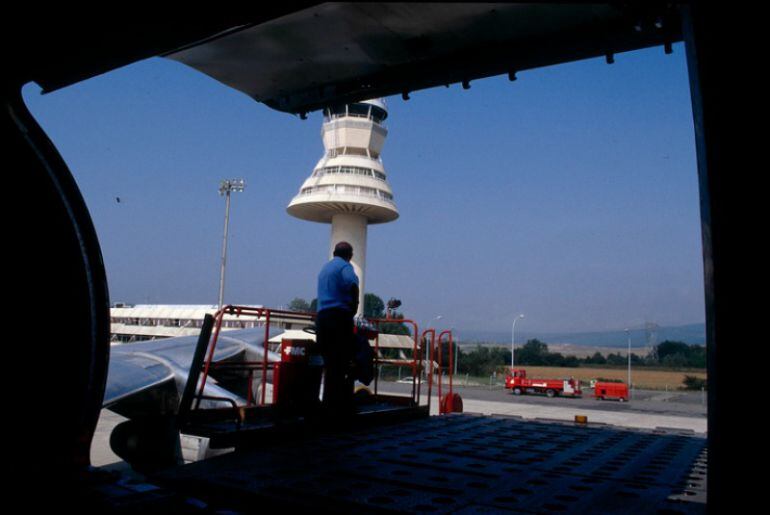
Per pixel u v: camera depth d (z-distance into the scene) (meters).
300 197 70.50
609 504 3.01
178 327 58.34
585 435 6.03
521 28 2.66
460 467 3.87
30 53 2.68
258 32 2.85
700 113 1.68
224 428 4.45
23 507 2.26
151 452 4.85
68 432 2.96
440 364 8.26
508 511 2.81
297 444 4.70
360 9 2.58
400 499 2.96
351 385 5.90
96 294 3.13
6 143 2.84
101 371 3.13
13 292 2.82
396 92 3.36
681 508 2.95
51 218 2.99
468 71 3.04
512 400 38.50
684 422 23.75
